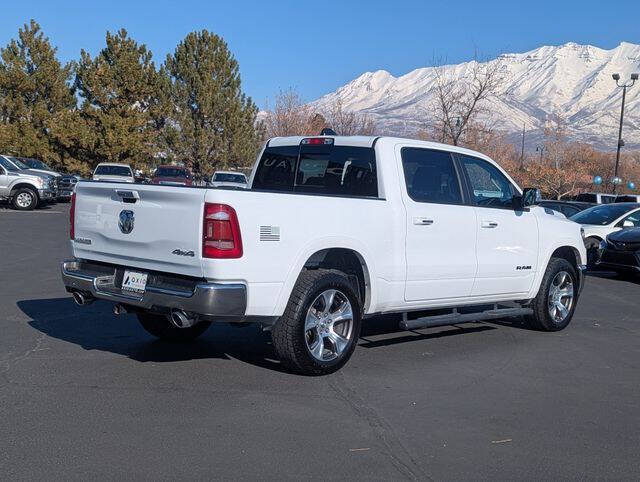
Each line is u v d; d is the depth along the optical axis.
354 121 48.16
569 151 55.66
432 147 7.95
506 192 8.77
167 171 34.88
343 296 6.78
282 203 6.30
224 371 6.84
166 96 45.12
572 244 9.47
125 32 43.28
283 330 6.45
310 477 4.57
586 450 5.23
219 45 46.91
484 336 8.95
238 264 6.00
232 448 5.00
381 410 5.91
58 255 15.27
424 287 7.62
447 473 4.72
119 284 6.71
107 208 6.75
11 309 9.45
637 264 15.25
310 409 5.85
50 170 33.41
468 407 6.09
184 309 6.05
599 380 7.11
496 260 8.36
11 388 6.14
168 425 5.39
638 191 57.19
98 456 4.79
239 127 47.25
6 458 4.71
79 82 43.44
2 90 41.41
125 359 7.16
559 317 9.40
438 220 7.67
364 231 6.96
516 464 4.92
